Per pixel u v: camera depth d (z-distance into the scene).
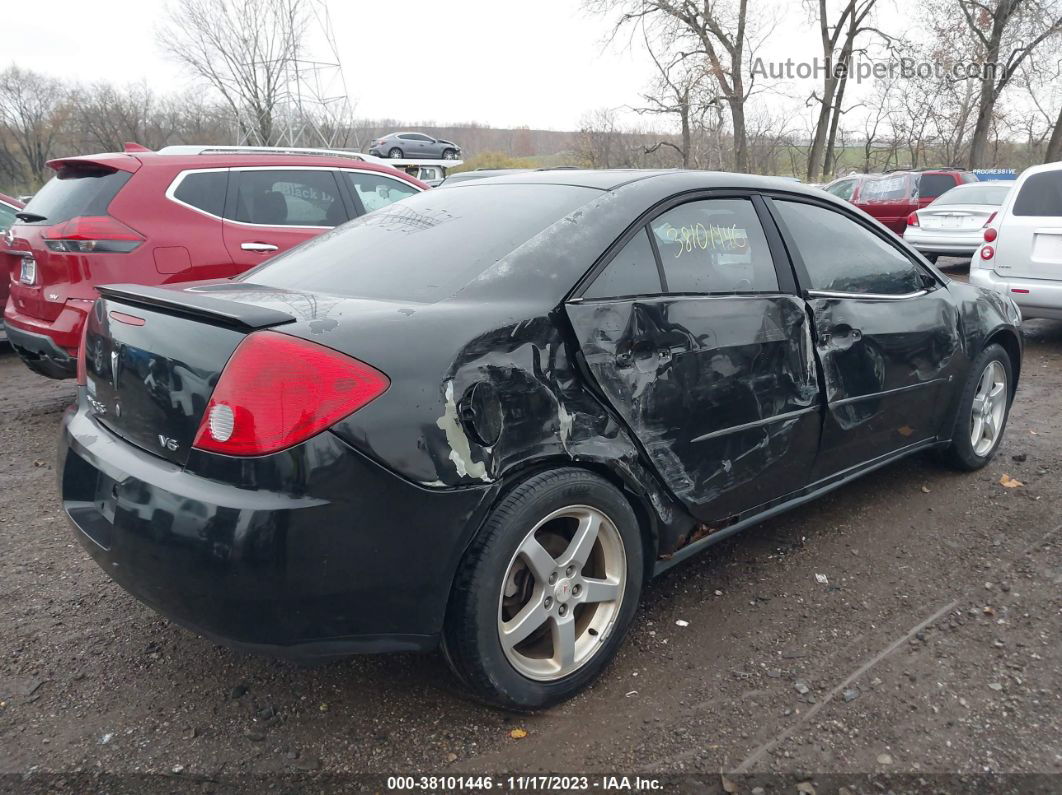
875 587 3.08
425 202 3.14
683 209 2.74
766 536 3.54
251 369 1.88
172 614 1.99
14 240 5.17
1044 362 6.94
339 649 2.01
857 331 3.22
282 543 1.84
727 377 2.70
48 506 3.98
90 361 2.48
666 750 2.19
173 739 2.25
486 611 2.13
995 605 2.92
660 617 2.88
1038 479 4.13
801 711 2.34
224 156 5.51
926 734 2.23
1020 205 7.25
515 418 2.15
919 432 3.75
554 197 2.71
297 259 2.98
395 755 2.19
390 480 1.93
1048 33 25.92
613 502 2.41
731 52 26.20
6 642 2.74
